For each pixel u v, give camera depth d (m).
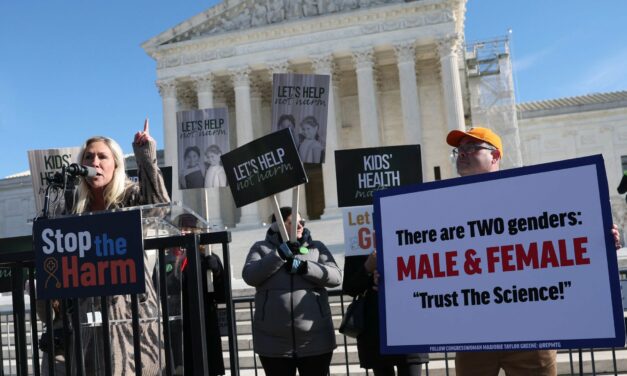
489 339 4.42
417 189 4.82
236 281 17.17
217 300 7.00
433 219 4.74
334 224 39.78
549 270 4.30
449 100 41.44
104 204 5.50
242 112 45.03
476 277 4.53
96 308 4.77
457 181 4.69
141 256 4.25
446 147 48.56
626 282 6.36
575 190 4.29
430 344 4.63
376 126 42.56
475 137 5.56
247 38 45.50
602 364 9.12
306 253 6.89
